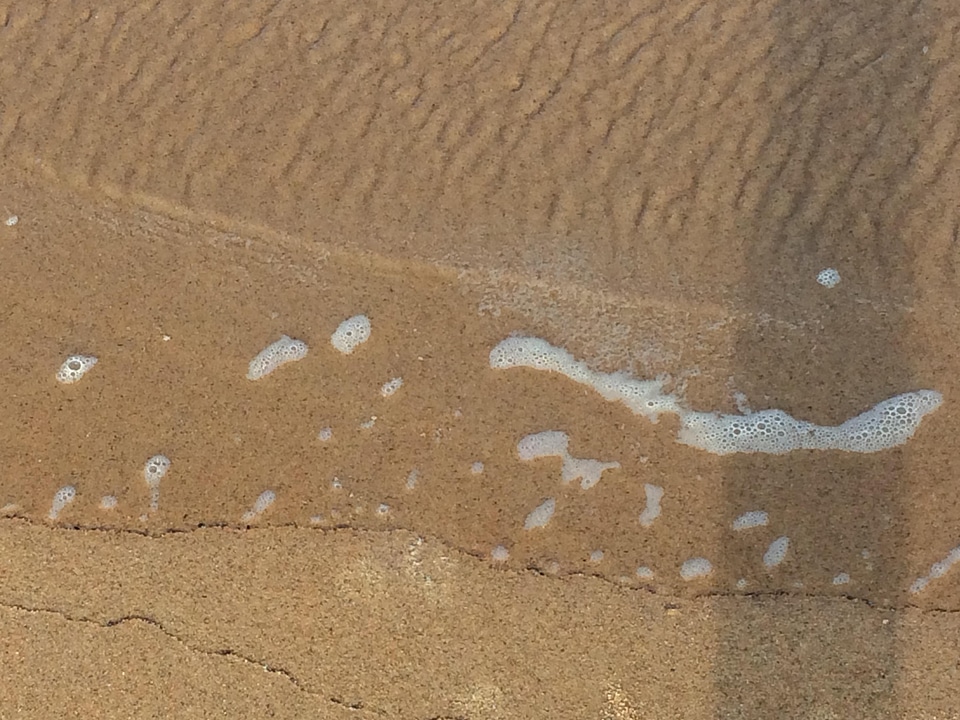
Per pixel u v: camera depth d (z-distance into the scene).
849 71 2.53
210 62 2.62
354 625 2.27
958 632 2.20
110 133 2.58
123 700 2.25
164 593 2.30
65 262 2.51
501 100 2.57
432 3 2.65
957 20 2.54
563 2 2.63
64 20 2.66
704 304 2.40
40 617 2.29
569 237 2.47
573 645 2.24
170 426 2.40
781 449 2.32
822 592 2.25
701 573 2.27
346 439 2.38
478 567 2.29
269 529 2.32
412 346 2.43
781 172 2.47
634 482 2.33
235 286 2.48
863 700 2.19
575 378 2.39
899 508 2.28
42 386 2.42
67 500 2.36
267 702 2.24
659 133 2.52
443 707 2.23
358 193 2.52
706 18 2.59
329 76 2.60
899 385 2.34
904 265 2.39
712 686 2.21
